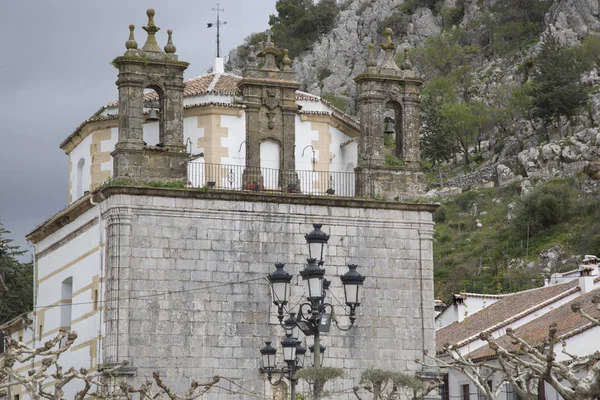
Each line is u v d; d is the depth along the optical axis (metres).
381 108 108.62
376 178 106.88
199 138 109.06
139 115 101.44
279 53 109.06
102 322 99.12
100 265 100.94
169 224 99.56
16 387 132.62
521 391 65.94
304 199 103.12
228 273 100.25
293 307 101.06
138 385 95.94
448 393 125.81
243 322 99.81
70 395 106.94
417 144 109.00
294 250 102.38
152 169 100.69
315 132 114.06
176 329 98.00
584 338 108.31
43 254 122.56
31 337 131.75
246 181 103.62
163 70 102.75
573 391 58.16
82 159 117.69
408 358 103.81
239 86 106.31
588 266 132.88
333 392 94.62
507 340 121.25
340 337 102.38
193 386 87.56
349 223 104.56
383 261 104.94
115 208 98.44
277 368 99.31
